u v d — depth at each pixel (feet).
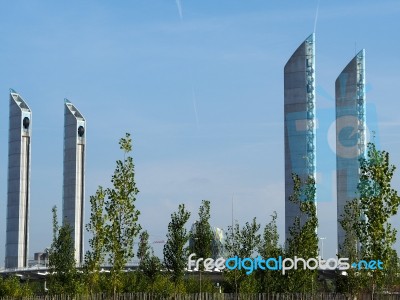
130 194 289.94
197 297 447.42
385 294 424.46
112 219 287.69
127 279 483.10
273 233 489.67
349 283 419.13
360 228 263.49
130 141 291.99
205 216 433.48
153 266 472.44
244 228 418.10
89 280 359.05
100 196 338.95
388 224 256.11
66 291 449.48
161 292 454.40
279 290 424.87
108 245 288.51
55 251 468.34
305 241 369.91
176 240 417.69
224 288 480.64
